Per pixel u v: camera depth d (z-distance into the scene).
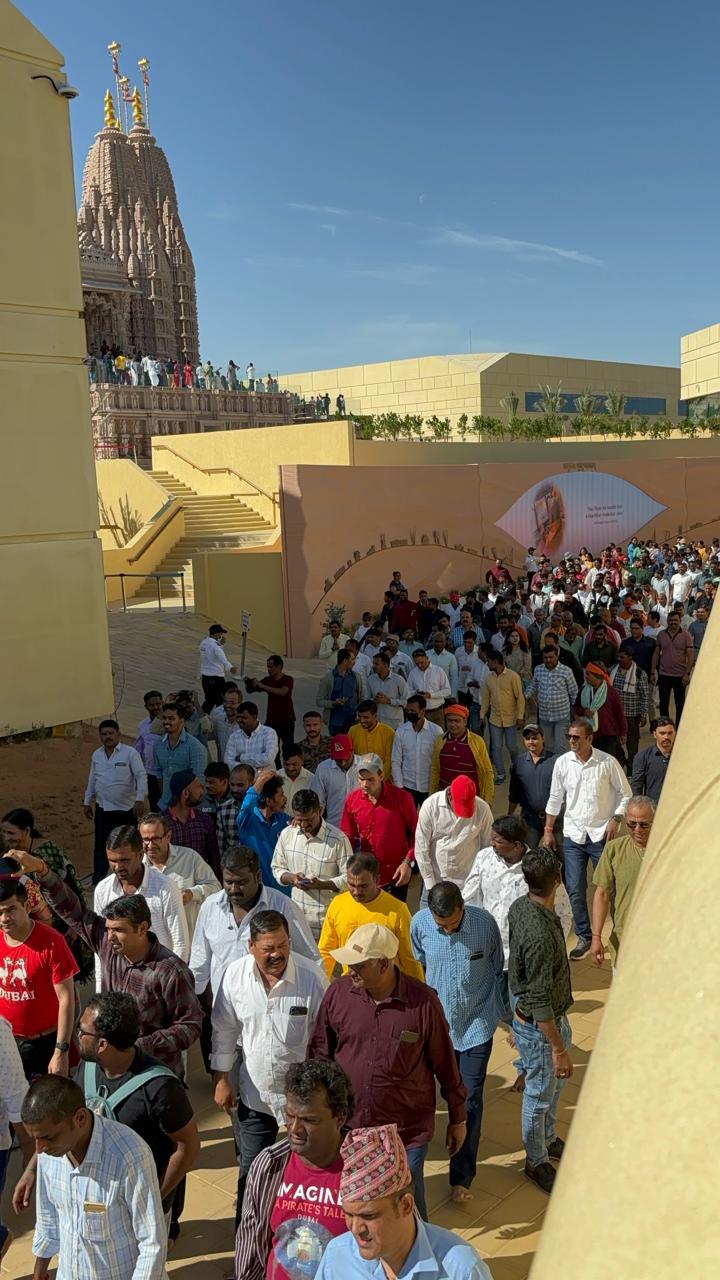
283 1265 3.34
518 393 65.62
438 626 16.28
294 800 6.45
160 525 27.67
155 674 19.08
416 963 5.23
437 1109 5.93
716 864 0.68
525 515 29.72
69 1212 3.51
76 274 13.12
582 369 69.94
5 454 12.51
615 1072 0.65
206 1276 4.60
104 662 13.77
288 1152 3.53
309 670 21.25
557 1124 5.71
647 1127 0.60
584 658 13.99
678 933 0.67
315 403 47.78
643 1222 0.57
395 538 25.61
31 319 12.65
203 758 9.08
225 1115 6.03
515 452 34.44
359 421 48.69
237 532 28.80
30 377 12.70
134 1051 4.02
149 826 6.22
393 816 7.41
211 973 5.31
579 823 7.81
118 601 26.12
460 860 7.06
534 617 17.38
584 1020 6.86
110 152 62.69
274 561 22.83
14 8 12.20
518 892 5.83
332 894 6.54
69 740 13.01
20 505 12.70
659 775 7.91
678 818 0.74
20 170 12.38
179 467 32.69
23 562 12.77
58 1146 3.40
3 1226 4.74
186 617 23.19
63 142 12.86
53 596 13.11
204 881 6.41
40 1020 5.23
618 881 6.03
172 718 8.98
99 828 9.05
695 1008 0.63
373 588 25.00
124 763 8.92
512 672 12.44
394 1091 4.17
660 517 33.97
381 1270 2.79
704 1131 0.58
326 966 5.43
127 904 4.75
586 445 36.91
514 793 8.54
